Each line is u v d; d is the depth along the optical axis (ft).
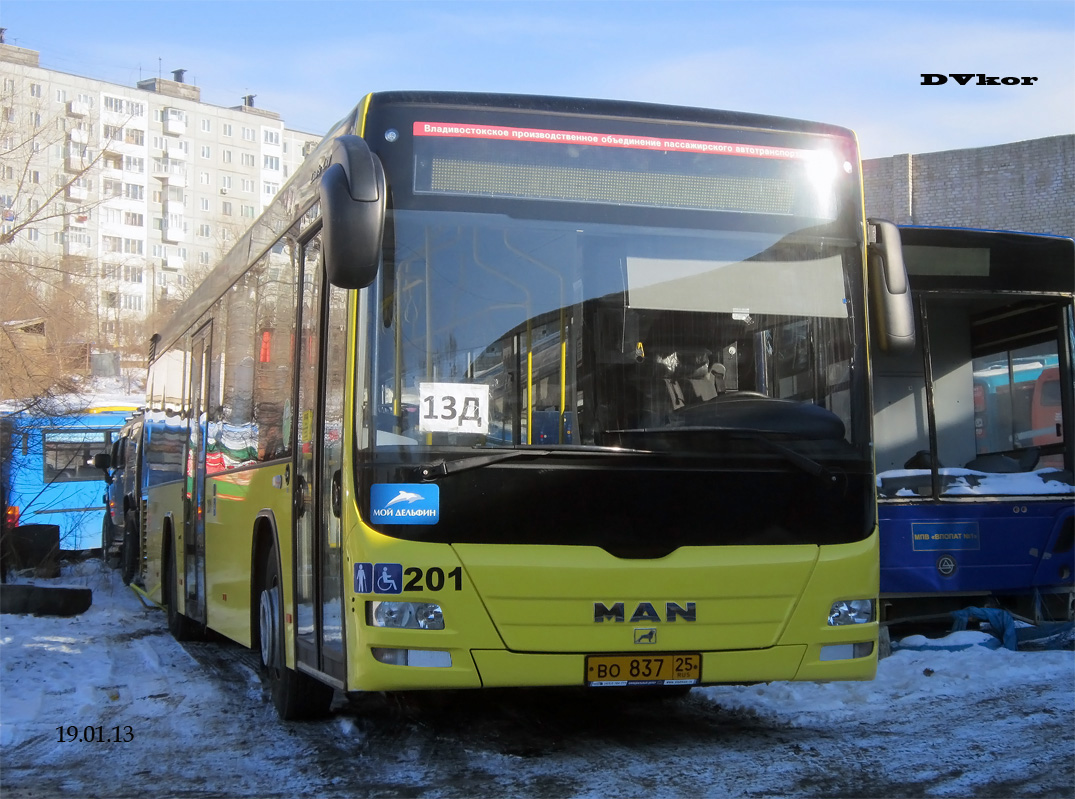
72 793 18.40
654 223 20.03
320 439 20.51
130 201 298.97
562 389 18.95
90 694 27.04
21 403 55.98
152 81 315.58
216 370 32.65
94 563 73.51
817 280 20.66
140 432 56.13
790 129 21.21
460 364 18.66
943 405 34.91
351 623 18.15
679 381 19.40
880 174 80.28
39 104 57.47
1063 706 23.80
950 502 32.30
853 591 19.54
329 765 19.80
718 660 18.70
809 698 24.79
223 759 20.47
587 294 19.44
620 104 20.49
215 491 31.76
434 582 17.79
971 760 19.54
